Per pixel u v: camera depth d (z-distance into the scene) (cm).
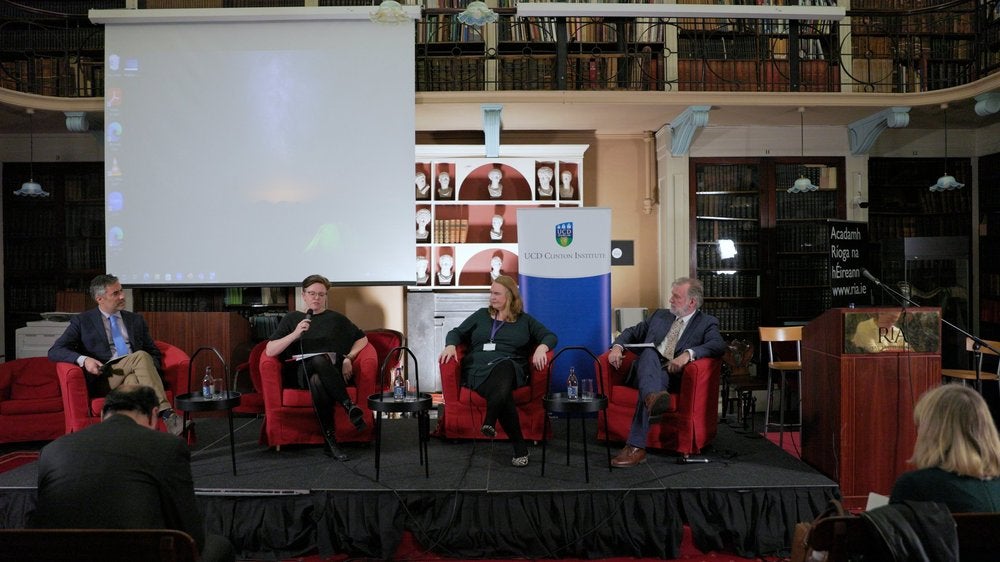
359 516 353
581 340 539
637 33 678
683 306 445
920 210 734
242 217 615
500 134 736
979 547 186
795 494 360
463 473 384
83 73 665
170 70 611
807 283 717
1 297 703
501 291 455
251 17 610
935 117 671
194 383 600
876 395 379
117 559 197
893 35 656
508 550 350
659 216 727
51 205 705
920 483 200
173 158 611
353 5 686
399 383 381
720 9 591
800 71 673
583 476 377
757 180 714
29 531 197
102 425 229
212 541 257
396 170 617
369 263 620
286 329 451
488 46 673
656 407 386
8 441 453
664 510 354
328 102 617
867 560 190
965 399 198
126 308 657
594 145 736
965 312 713
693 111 619
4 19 645
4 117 632
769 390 541
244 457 420
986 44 671
